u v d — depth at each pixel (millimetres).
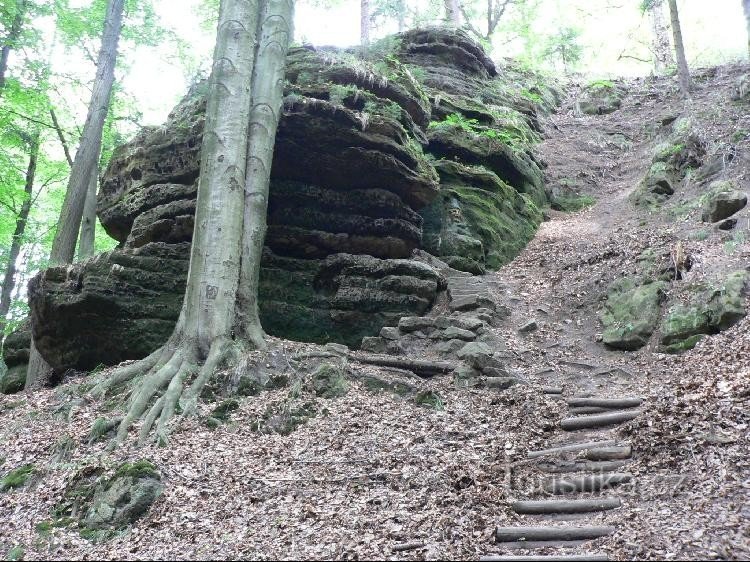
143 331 10773
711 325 9430
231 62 10461
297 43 13664
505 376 9477
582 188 18266
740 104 16375
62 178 21281
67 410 8883
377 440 7445
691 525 4766
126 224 13008
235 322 9719
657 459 6141
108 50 15023
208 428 8016
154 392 8531
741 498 4965
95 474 6867
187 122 12320
